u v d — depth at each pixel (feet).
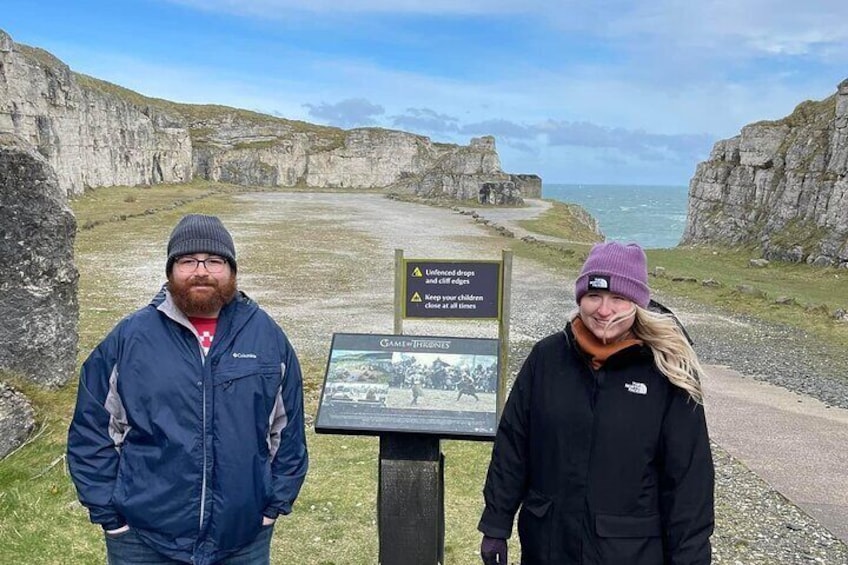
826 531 19.52
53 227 26.08
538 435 10.61
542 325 53.47
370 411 13.29
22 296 25.17
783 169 128.77
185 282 10.38
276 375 10.96
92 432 10.48
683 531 9.73
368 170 328.29
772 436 28.27
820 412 32.35
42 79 148.36
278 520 18.93
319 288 66.13
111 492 10.45
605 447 9.99
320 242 104.94
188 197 188.34
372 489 21.30
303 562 16.81
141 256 80.59
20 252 25.08
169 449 10.18
